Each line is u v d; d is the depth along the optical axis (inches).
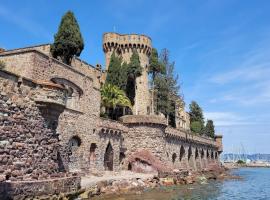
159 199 1170.6
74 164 1421.0
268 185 2036.2
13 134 820.6
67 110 1376.7
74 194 924.0
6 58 1214.3
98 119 1640.0
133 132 1999.3
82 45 1863.9
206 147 3348.9
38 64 1203.2
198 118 4271.7
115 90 2181.3
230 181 2329.0
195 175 2412.6
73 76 1439.5
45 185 797.9
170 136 2262.6
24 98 867.4
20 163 829.2
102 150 1649.9
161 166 1936.5
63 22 1815.9
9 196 704.4
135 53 2652.6
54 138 956.6
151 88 2987.2
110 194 1186.0
